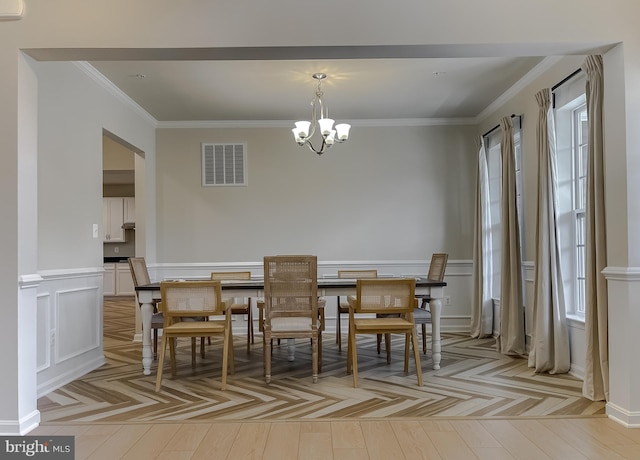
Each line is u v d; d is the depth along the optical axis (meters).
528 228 4.81
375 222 6.29
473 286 5.86
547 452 2.45
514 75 4.75
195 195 6.28
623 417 2.83
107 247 10.55
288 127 6.32
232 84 4.89
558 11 2.84
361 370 4.21
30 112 2.88
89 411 3.17
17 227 2.75
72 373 4.00
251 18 2.81
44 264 3.69
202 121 6.27
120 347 5.34
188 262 6.25
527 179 4.84
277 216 6.28
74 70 4.18
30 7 2.78
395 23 2.83
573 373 4.01
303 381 3.87
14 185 2.76
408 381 3.84
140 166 5.96
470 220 6.30
